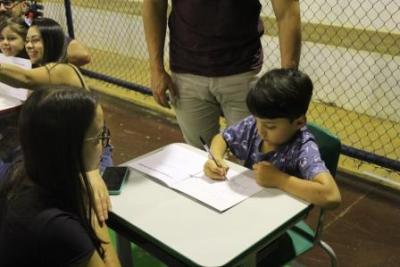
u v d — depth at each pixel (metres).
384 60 3.23
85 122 0.96
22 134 0.96
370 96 3.38
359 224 2.27
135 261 1.46
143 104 3.75
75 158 0.96
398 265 2.01
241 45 1.71
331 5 3.32
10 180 1.01
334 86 3.53
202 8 1.67
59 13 4.52
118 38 4.59
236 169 1.33
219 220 1.10
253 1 1.67
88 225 1.02
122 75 4.29
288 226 1.11
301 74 1.32
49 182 0.97
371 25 3.20
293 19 1.62
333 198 1.18
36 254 0.94
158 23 1.88
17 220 0.95
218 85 1.77
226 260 0.97
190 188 1.23
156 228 1.08
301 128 1.38
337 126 3.34
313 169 1.26
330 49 3.44
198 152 1.44
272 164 1.33
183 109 1.92
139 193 1.22
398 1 3.03
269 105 1.27
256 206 1.15
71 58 2.35
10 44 2.17
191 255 0.99
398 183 2.57
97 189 1.19
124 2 4.37
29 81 1.82
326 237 2.18
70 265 0.94
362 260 2.04
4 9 2.84
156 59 1.89
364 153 2.72
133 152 3.03
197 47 1.74
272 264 1.34
